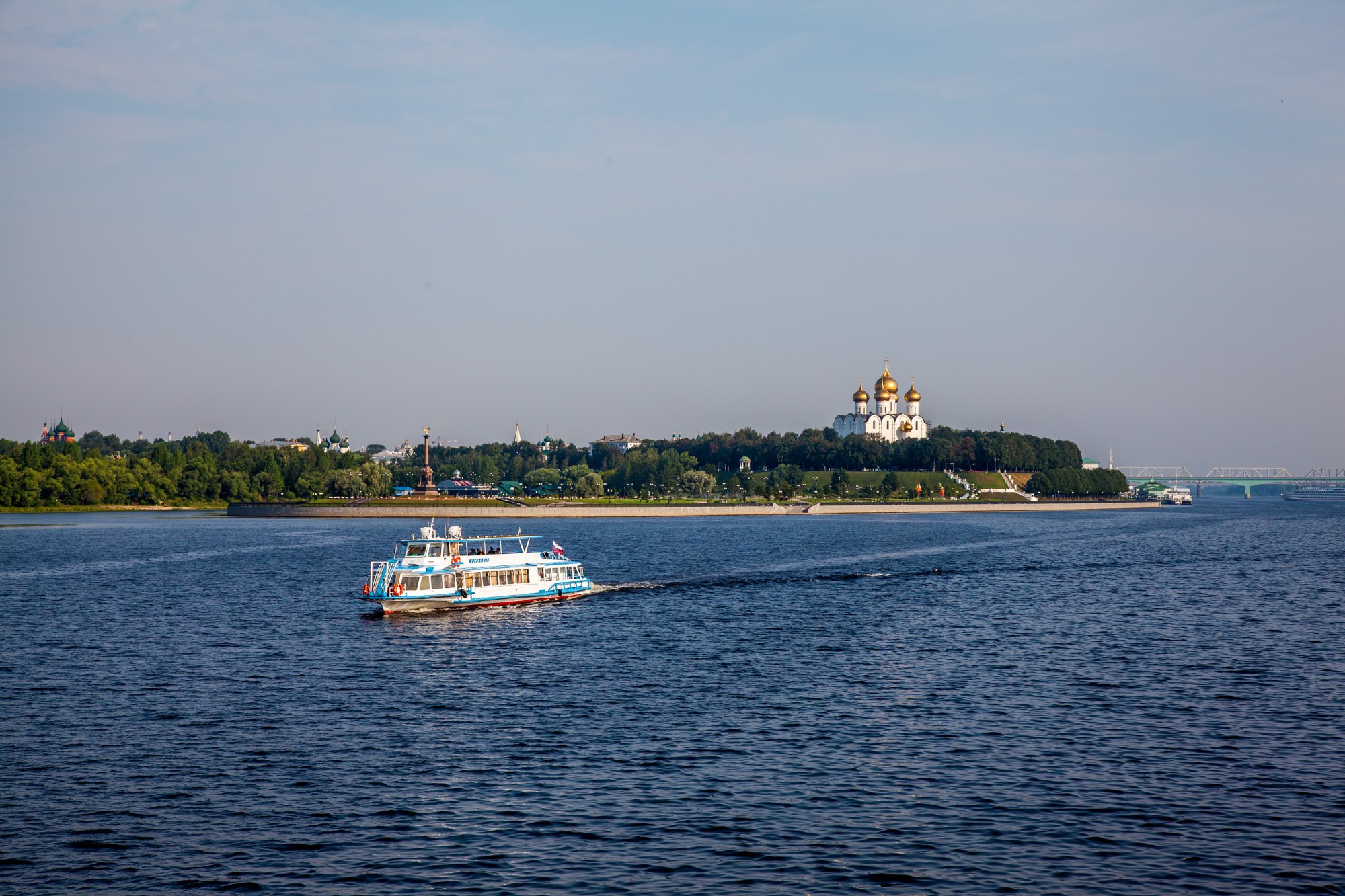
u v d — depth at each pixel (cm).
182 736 7806
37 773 6919
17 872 5447
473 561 14550
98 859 5606
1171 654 11100
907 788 6619
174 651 11181
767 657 10900
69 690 9288
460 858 5622
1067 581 18412
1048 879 5353
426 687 9462
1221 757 7225
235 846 5775
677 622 13262
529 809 6291
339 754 7369
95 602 15075
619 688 9431
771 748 7462
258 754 7356
